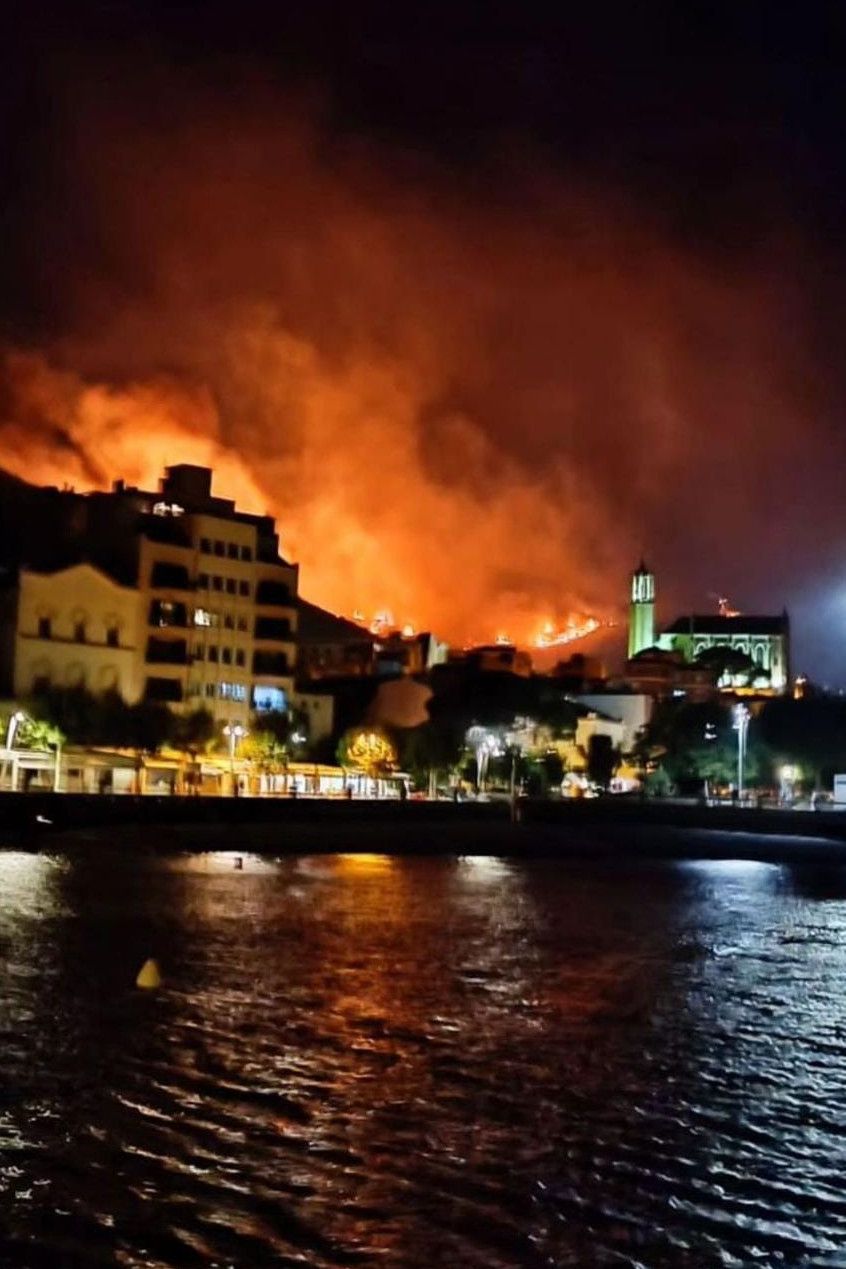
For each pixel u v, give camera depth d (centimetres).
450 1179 2106
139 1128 2305
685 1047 3122
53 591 13488
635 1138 2352
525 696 19138
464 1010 3494
